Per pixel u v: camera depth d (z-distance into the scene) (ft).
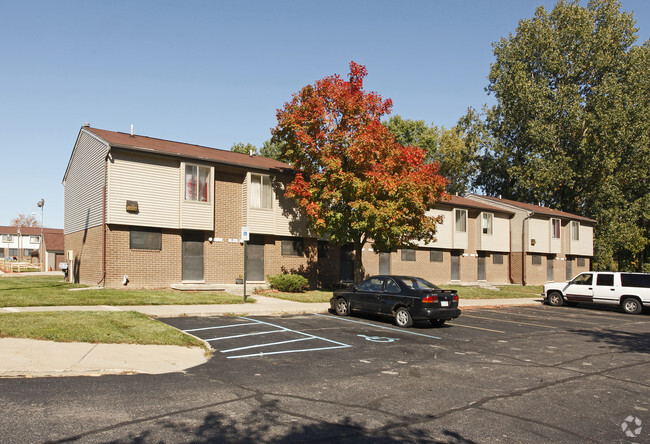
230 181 73.36
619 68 144.05
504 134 158.40
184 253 68.54
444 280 107.76
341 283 85.10
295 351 32.37
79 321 35.40
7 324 32.42
